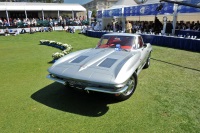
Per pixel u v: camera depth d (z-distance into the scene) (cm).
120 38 451
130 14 1486
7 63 671
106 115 300
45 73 536
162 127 267
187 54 827
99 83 281
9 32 1889
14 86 431
